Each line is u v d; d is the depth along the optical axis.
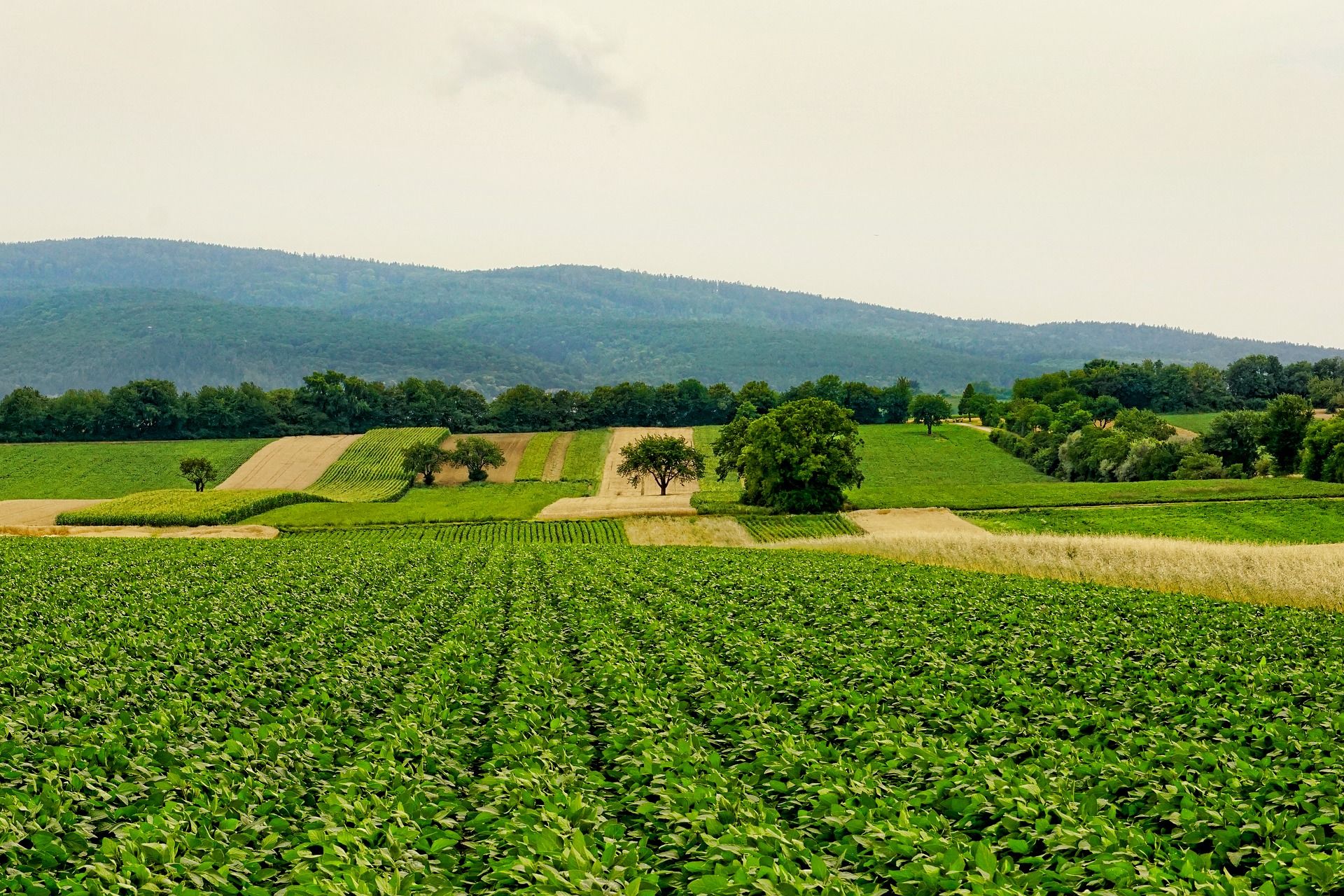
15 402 146.50
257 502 92.94
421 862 8.40
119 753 11.89
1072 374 188.25
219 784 10.76
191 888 7.56
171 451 144.00
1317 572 36.25
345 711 15.49
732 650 20.70
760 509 86.38
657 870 8.44
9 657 19.05
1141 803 10.30
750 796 10.30
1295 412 111.94
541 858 8.08
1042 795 9.86
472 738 13.91
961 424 184.25
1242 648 21.31
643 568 41.12
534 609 28.69
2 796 10.00
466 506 94.75
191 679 17.62
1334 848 8.70
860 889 7.76
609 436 165.38
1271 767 11.56
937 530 75.69
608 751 12.91
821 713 14.59
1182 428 155.75
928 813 9.34
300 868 8.06
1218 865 8.75
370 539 75.06
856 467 85.12
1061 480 127.25
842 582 34.81
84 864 8.61
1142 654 20.88
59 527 84.56
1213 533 73.00
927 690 16.09
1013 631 23.45
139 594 31.20
